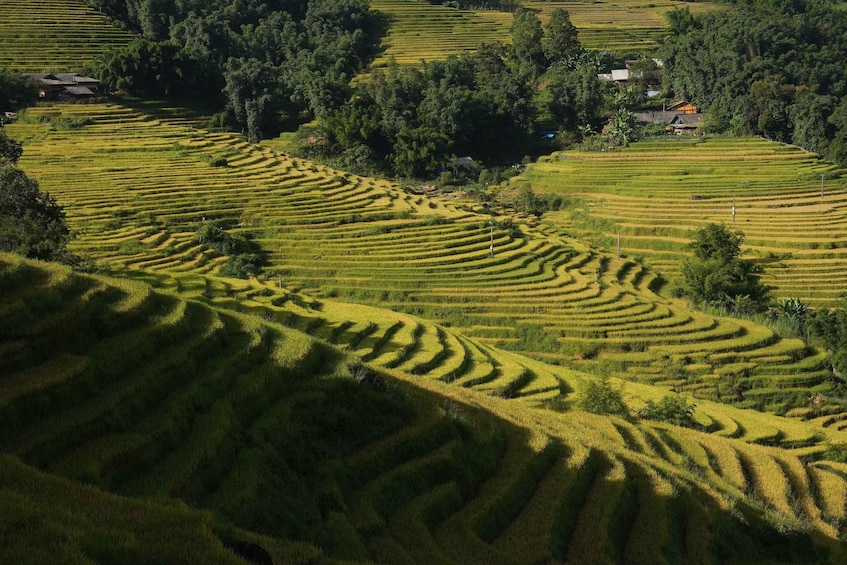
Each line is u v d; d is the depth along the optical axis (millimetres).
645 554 25531
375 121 123812
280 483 21969
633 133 127938
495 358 51094
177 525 16172
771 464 38344
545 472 28750
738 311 72562
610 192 108250
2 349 22078
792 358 60562
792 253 86250
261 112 124375
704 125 132250
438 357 46406
